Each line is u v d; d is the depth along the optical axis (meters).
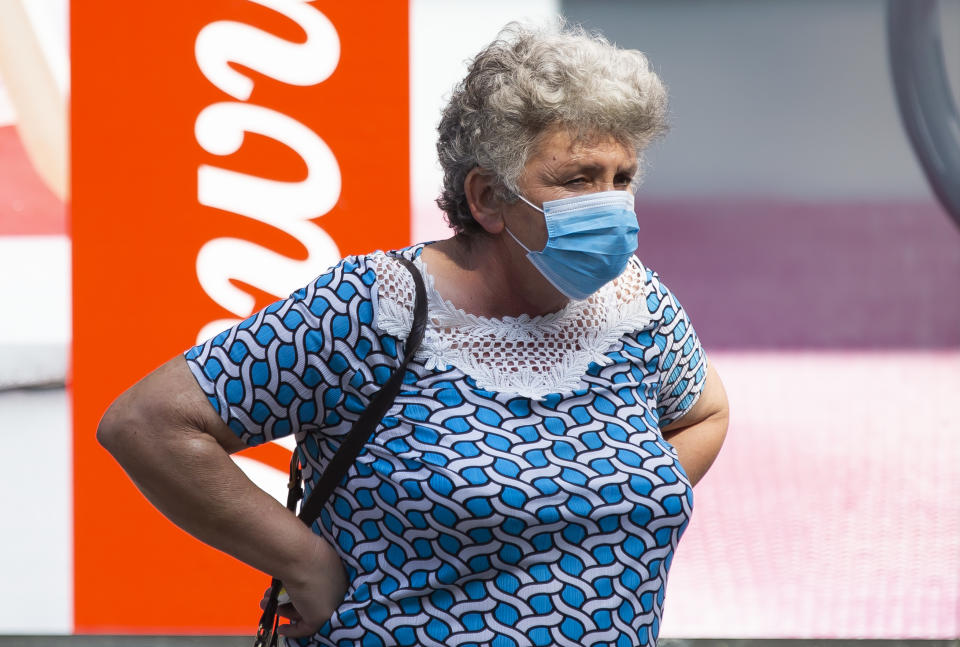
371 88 12.75
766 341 13.12
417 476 5.24
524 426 5.45
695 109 12.96
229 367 5.37
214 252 12.73
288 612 5.98
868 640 13.20
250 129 12.71
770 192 13.00
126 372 12.70
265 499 5.55
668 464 5.61
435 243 5.98
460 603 5.29
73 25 12.47
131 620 12.95
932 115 12.73
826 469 13.16
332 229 12.82
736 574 13.24
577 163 5.38
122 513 12.88
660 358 6.19
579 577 5.29
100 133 12.55
